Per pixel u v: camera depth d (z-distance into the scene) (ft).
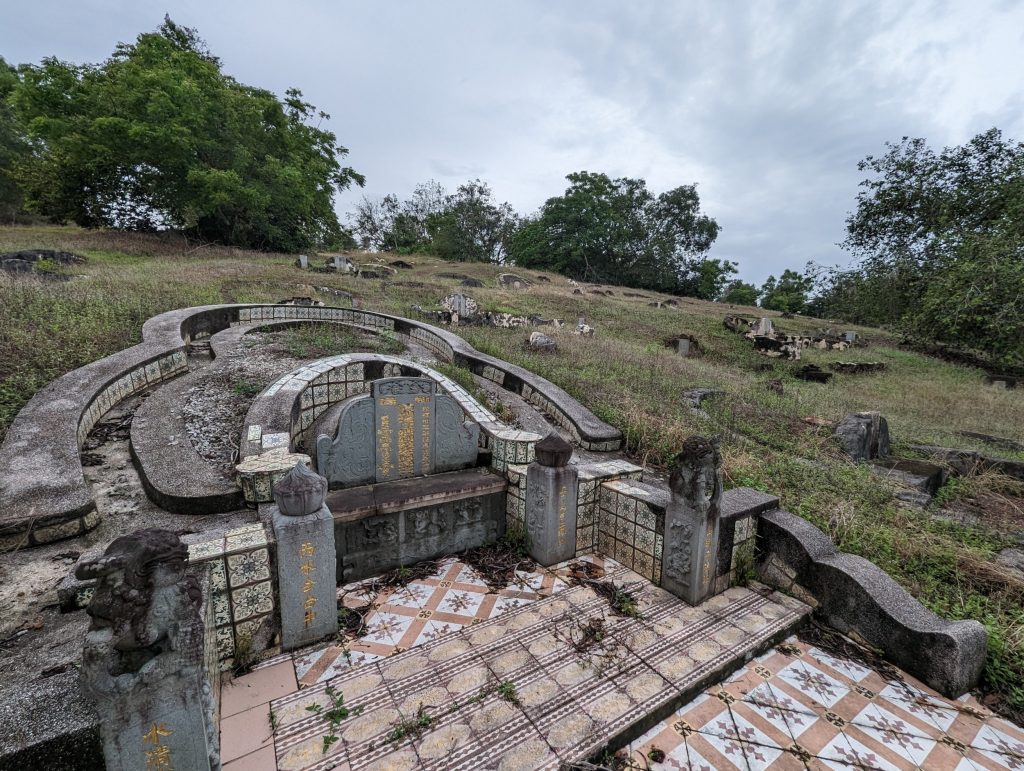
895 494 17.10
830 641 10.71
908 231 60.80
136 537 5.77
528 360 31.32
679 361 40.70
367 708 8.18
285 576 9.17
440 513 13.26
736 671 9.73
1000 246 41.09
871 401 33.91
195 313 27.76
